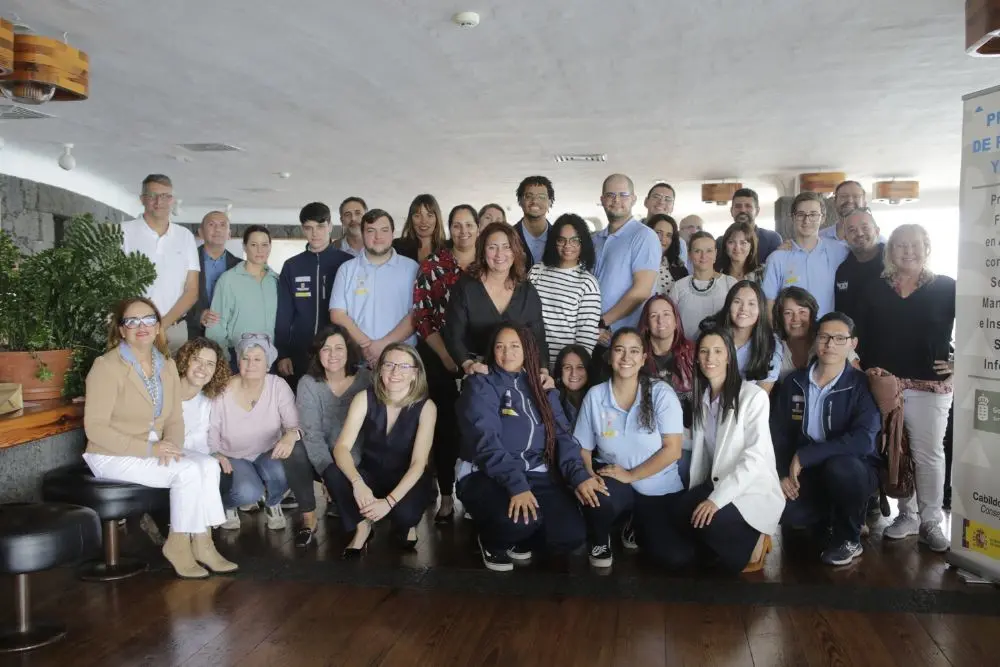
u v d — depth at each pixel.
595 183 9.62
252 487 3.78
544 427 3.45
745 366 3.71
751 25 4.24
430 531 3.94
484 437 3.35
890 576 3.28
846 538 3.43
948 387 3.64
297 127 6.62
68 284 3.44
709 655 2.56
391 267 4.23
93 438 3.15
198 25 4.25
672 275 4.88
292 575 3.29
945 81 5.28
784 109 6.00
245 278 4.64
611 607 2.95
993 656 2.55
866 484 3.44
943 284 3.64
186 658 2.55
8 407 3.08
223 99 5.75
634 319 4.15
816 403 3.66
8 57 3.55
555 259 3.91
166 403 3.37
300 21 4.19
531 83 5.32
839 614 2.88
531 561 3.48
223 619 2.85
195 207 12.30
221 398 3.79
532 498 3.25
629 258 4.14
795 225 4.41
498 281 3.71
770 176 9.10
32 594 3.07
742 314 3.65
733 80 5.25
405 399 3.50
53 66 3.74
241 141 7.21
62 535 2.57
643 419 3.43
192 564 3.29
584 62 4.86
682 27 4.27
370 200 11.21
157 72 5.09
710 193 9.37
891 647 2.62
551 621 2.83
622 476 3.40
